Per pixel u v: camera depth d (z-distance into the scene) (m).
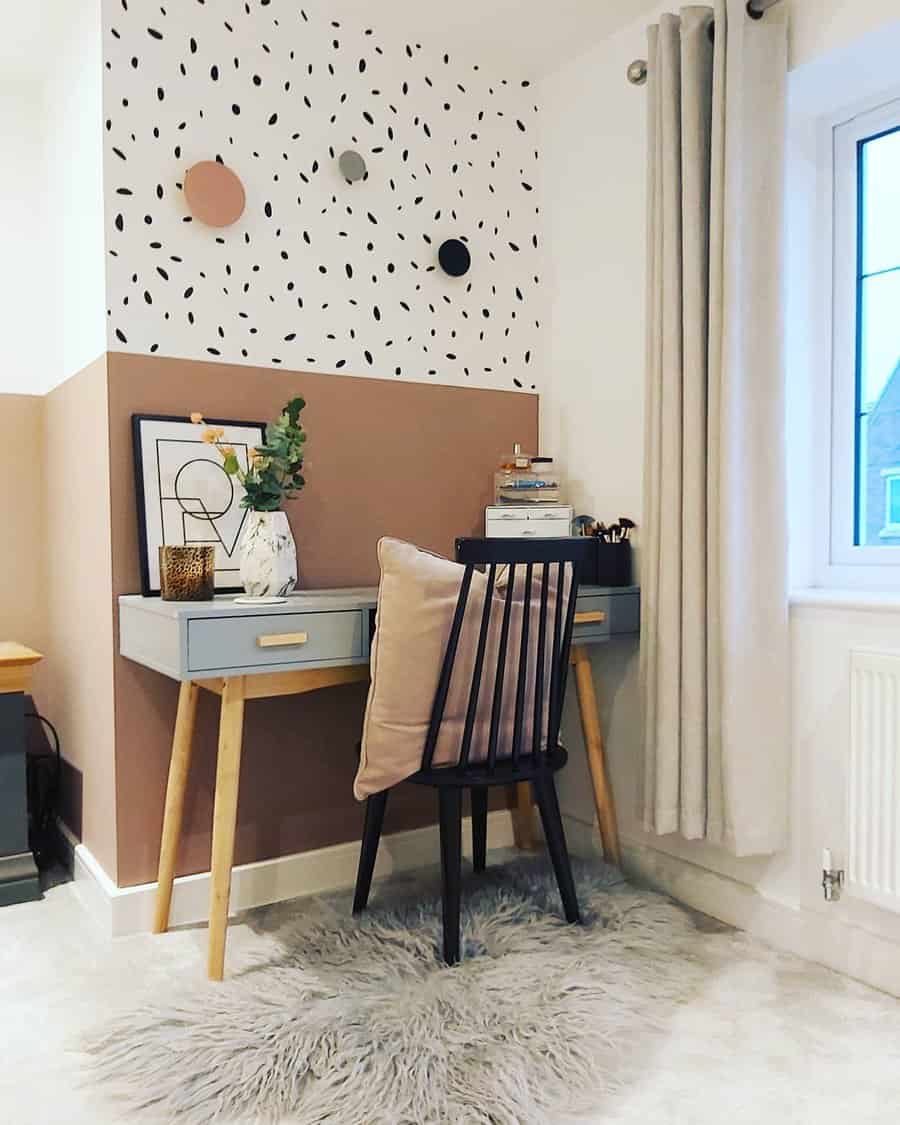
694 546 1.98
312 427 2.34
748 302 1.93
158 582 2.09
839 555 2.13
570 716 2.62
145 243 2.09
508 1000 1.67
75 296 2.32
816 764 1.93
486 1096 1.41
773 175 1.92
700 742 1.99
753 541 1.94
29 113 2.68
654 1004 1.70
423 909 2.05
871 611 1.81
